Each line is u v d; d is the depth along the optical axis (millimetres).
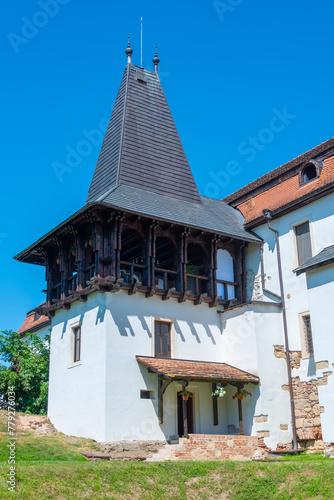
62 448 16641
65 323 20922
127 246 22500
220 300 21000
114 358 18203
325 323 16672
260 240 21750
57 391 20547
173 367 18484
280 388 19188
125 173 21844
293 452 17969
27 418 20016
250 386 19078
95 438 17734
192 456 16969
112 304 18672
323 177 19859
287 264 20453
